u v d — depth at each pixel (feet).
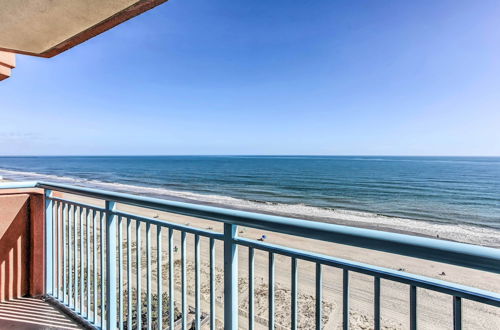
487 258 2.08
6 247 7.93
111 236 6.22
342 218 66.49
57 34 6.40
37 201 8.50
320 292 3.36
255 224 3.70
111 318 6.24
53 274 8.31
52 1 5.00
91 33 6.40
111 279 6.23
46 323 7.10
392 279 2.79
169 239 5.20
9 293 7.99
